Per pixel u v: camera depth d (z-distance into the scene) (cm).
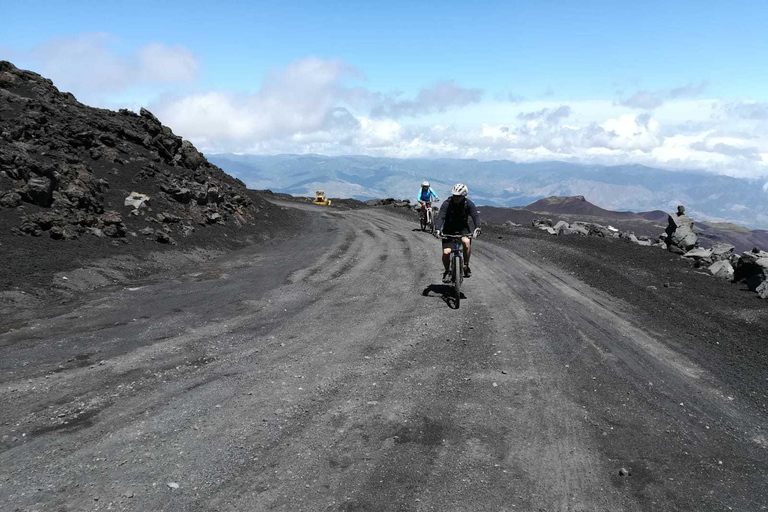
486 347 657
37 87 2006
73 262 1028
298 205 3928
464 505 322
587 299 944
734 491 354
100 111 2178
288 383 522
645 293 1001
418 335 705
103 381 510
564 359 617
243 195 2380
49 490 324
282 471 355
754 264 1072
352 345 657
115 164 1706
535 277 1150
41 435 396
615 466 380
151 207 1549
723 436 438
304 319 785
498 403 485
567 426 442
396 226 2511
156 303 855
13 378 509
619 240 1781
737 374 583
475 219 885
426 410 464
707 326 777
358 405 471
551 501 331
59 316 751
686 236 1509
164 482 337
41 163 1278
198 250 1426
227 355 605
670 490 352
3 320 718
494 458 383
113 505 311
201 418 435
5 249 984
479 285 1062
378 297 949
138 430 410
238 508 311
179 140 2261
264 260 1398
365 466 364
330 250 1623
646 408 489
